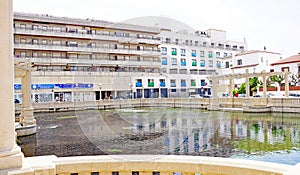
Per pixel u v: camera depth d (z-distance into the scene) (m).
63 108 35.31
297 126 18.50
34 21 39.81
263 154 10.95
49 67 39.88
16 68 16.78
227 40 52.97
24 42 39.38
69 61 40.34
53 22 40.12
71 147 12.18
